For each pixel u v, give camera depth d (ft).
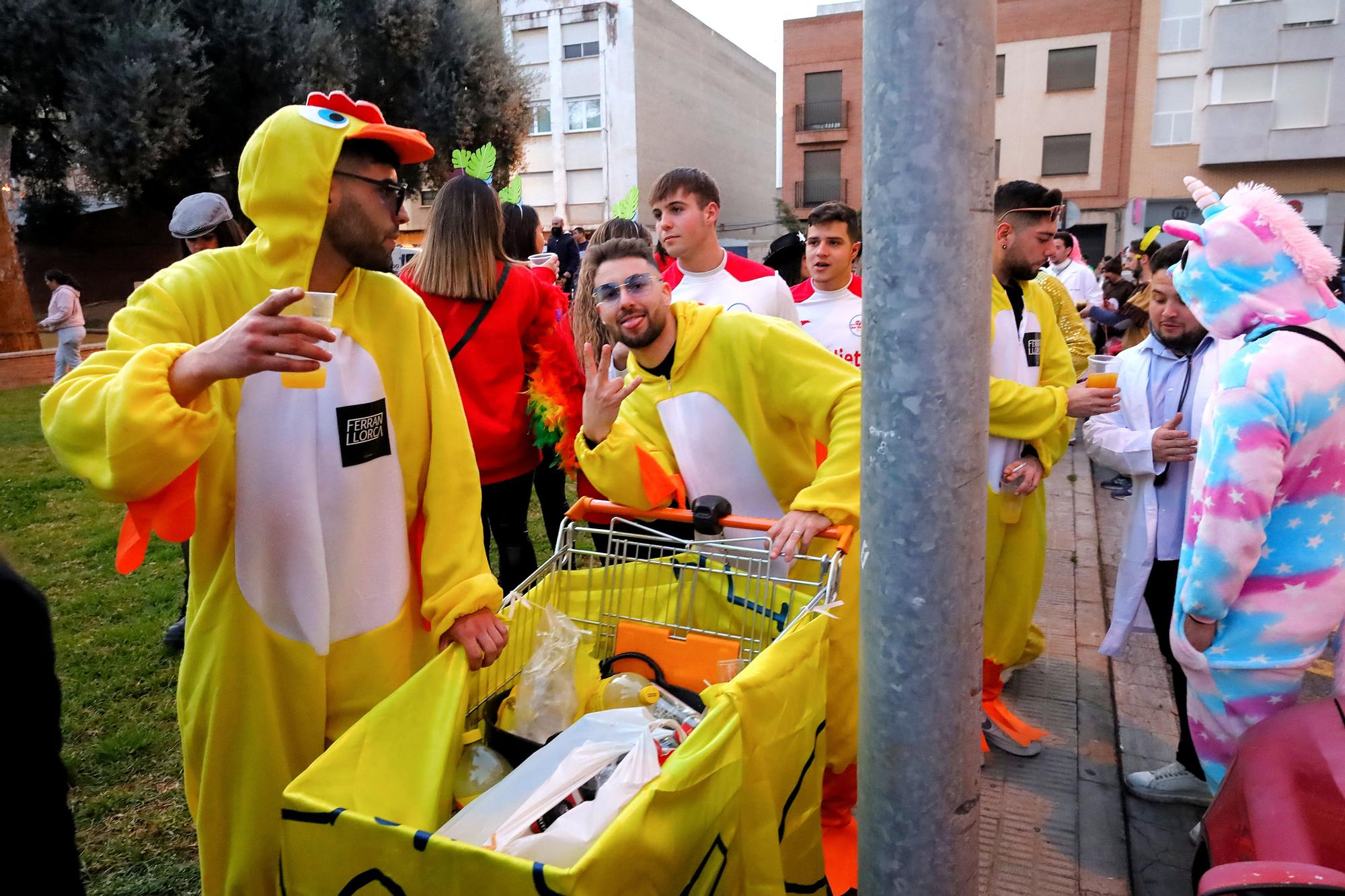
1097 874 8.98
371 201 6.42
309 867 4.92
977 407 4.62
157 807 9.96
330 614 6.61
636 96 123.34
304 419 6.38
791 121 118.52
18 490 23.95
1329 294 7.34
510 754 6.29
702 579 7.77
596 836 4.75
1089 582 16.67
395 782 5.52
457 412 7.12
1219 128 94.02
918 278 4.45
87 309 85.76
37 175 67.56
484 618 6.59
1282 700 7.57
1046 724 11.83
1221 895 5.40
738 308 13.07
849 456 7.55
